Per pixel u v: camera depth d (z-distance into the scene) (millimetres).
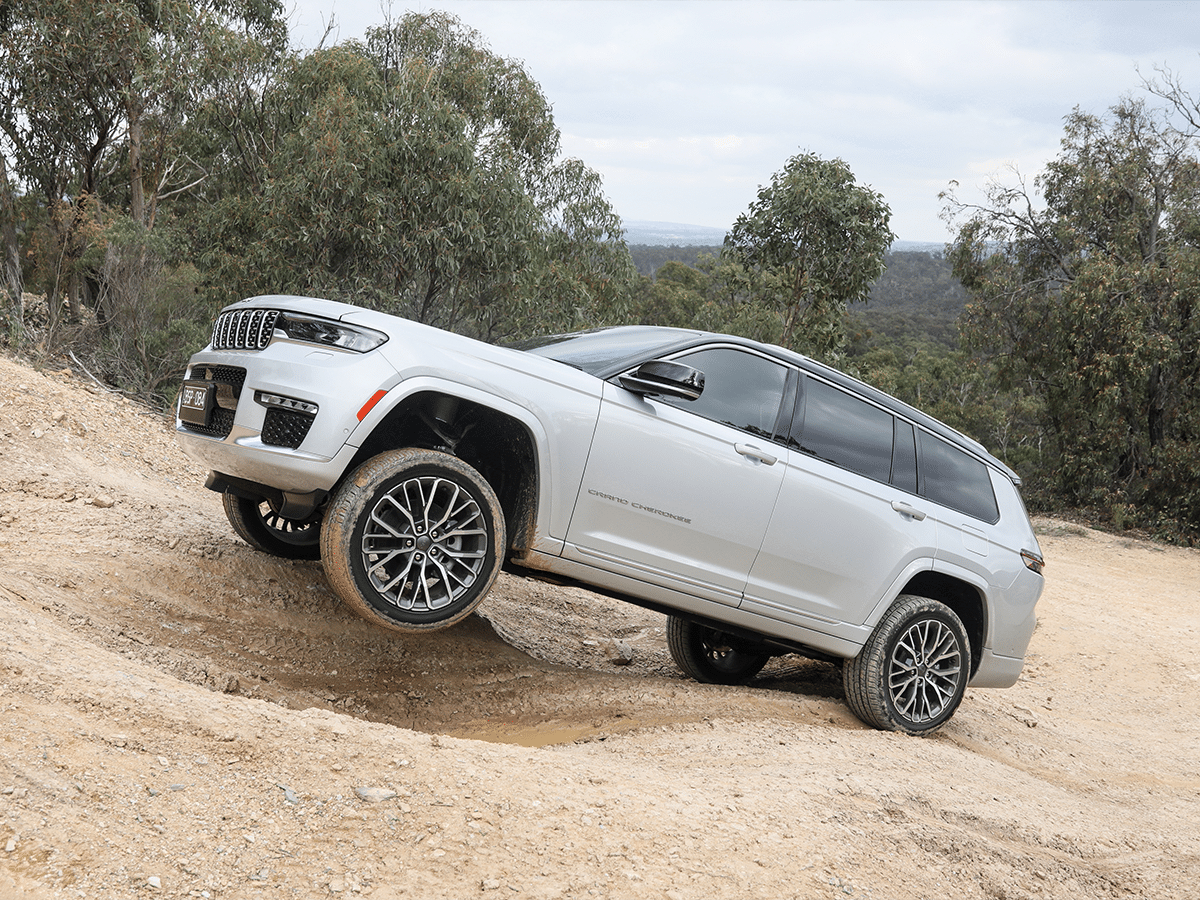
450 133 14680
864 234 20062
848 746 4734
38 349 11992
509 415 4117
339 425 3793
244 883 2414
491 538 4074
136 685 3168
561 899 2637
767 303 20859
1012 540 6012
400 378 3912
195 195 23125
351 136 14055
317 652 4945
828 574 5125
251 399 3930
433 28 18797
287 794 2822
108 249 13336
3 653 3053
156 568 4965
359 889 2500
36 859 2256
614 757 4137
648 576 4578
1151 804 5547
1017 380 27094
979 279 27469
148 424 9641
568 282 17500
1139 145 25859
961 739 5934
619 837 3027
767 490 4844
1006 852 3818
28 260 18328
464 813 2951
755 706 5348
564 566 4359
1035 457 27406
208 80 18297
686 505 4605
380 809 2869
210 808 2658
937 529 5562
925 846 3611
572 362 4656
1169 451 23266
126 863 2344
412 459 3893
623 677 5828
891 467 5484
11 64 18594
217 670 4293
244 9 20484
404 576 3895
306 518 3996
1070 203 26406
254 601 5094
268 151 18391
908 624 5430
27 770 2541
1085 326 23859
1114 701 9016
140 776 2689
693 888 2834
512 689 5270
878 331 79375
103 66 18953
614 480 4391
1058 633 11391
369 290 14609
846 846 3361
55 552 4770
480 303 16141
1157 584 16609
